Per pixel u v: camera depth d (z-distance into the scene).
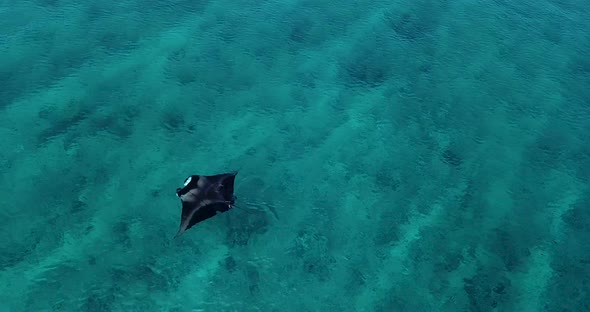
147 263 14.86
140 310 13.91
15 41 21.45
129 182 16.84
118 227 15.58
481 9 27.50
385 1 27.17
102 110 19.11
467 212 17.42
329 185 17.77
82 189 16.41
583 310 15.00
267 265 15.29
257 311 14.33
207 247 15.44
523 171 18.98
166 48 22.28
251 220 16.30
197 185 15.06
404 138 19.77
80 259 14.68
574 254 16.44
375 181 18.09
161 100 19.89
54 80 19.98
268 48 23.16
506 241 16.66
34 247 14.76
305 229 16.34
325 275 15.26
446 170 18.75
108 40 22.25
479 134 20.28
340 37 24.36
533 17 27.36
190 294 14.39
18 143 17.44
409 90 21.94
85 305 13.77
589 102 22.33
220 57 22.30
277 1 26.33
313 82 21.75
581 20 27.58
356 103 21.02
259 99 20.62
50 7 23.67
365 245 16.16
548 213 17.62
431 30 25.52
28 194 16.00
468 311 14.78
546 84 23.00
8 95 19.06
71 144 17.69
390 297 14.91
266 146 18.77
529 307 14.98
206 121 19.39
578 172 19.20
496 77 23.09
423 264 15.81
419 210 17.34
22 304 13.56
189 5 25.12
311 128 19.70
